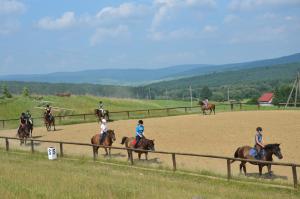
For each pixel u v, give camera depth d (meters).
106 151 31.80
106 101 89.56
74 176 22.61
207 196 18.41
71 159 30.80
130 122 56.22
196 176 24.02
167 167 26.48
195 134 42.19
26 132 39.41
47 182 20.28
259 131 23.95
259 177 23.88
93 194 17.52
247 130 43.34
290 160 28.61
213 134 41.69
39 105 74.75
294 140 36.00
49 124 49.62
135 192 18.38
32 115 69.44
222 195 18.86
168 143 37.59
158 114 69.94
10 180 20.66
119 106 88.31
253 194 19.25
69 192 17.91
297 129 42.38
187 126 48.78
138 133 29.30
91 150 35.69
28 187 18.89
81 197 17.05
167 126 49.62
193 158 30.53
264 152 23.50
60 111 71.75
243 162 24.33
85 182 20.62
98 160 30.08
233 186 21.53
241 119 53.69
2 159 30.62
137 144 29.12
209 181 22.81
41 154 33.41
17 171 24.00
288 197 18.78
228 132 42.50
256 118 54.16
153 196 17.72
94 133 46.25
